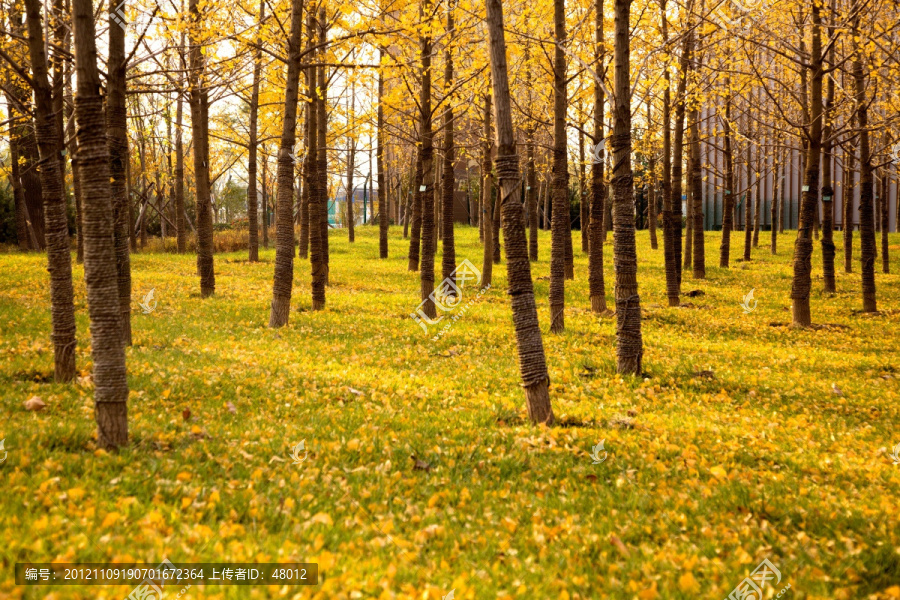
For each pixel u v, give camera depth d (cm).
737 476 696
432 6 1617
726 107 2570
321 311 1758
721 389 1092
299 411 853
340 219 7181
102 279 621
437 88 1856
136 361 1013
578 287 2381
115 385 628
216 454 662
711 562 504
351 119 1997
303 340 1367
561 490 646
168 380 923
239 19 1556
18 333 1188
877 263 3222
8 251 3141
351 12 1561
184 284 2108
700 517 589
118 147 1095
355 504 580
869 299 1955
